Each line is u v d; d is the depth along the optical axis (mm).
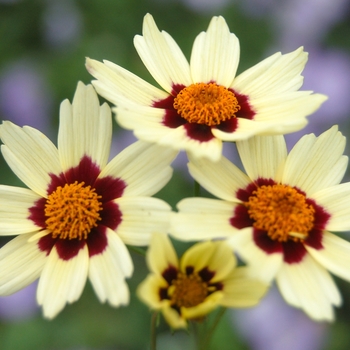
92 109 399
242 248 364
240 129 389
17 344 500
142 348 501
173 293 371
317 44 584
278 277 371
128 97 399
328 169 396
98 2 591
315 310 365
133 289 513
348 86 556
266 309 502
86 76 565
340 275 372
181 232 371
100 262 380
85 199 390
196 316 366
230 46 418
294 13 588
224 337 496
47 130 562
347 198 391
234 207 383
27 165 398
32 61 575
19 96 560
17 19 590
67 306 511
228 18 592
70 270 382
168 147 392
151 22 416
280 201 383
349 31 592
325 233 386
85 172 398
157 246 366
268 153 396
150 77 558
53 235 390
